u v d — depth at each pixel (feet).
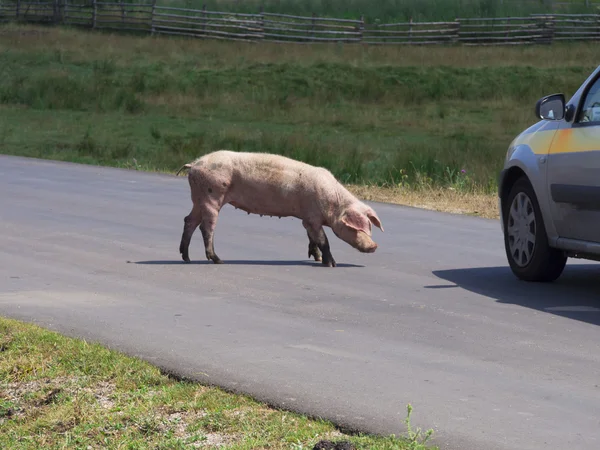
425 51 195.21
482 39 225.35
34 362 29.73
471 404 26.63
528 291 41.50
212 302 38.63
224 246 51.72
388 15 242.78
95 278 42.78
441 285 42.68
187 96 152.25
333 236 55.62
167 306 37.76
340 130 128.06
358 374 29.19
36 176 79.36
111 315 36.04
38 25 216.95
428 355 31.42
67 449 24.53
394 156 95.30
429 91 161.79
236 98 152.25
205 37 216.74
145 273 44.04
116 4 219.41
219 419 25.23
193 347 31.81
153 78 164.35
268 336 33.45
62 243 51.06
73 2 229.86
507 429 24.77
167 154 101.35
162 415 25.73
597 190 38.40
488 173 83.25
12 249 49.14
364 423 25.02
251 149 102.89
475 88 165.27
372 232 57.52
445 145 104.37
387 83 167.22
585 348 32.50
